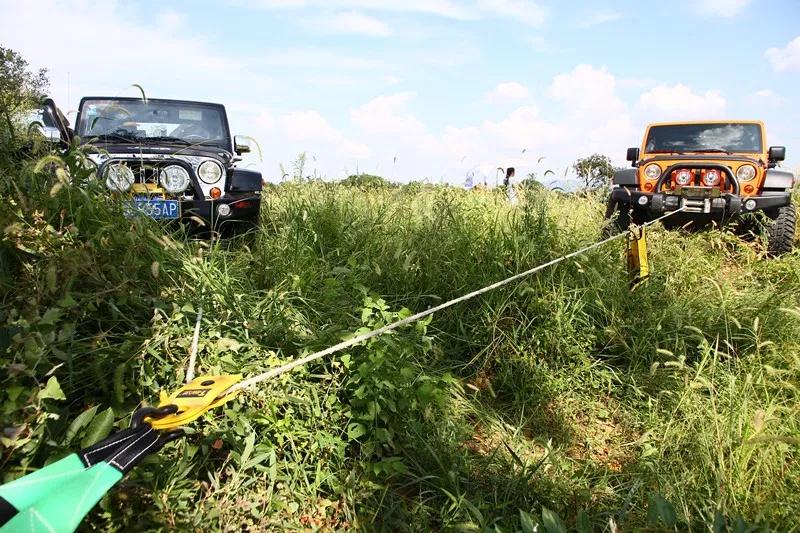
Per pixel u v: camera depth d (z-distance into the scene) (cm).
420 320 323
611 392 374
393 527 240
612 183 802
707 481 261
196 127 675
